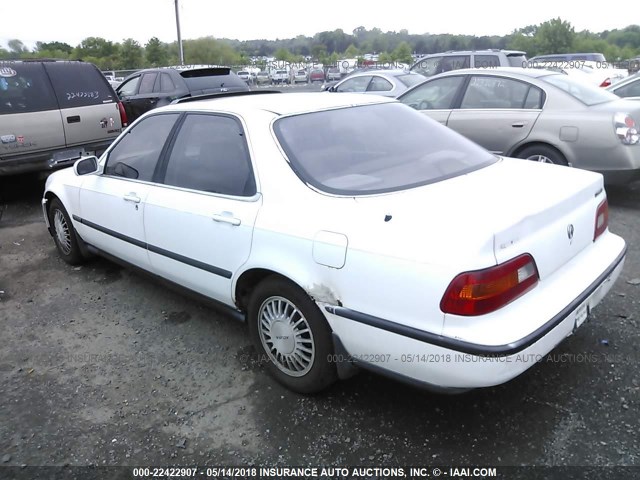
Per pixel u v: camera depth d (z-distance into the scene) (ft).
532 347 7.68
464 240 7.57
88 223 15.12
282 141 10.19
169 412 10.02
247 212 10.09
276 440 9.16
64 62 24.94
